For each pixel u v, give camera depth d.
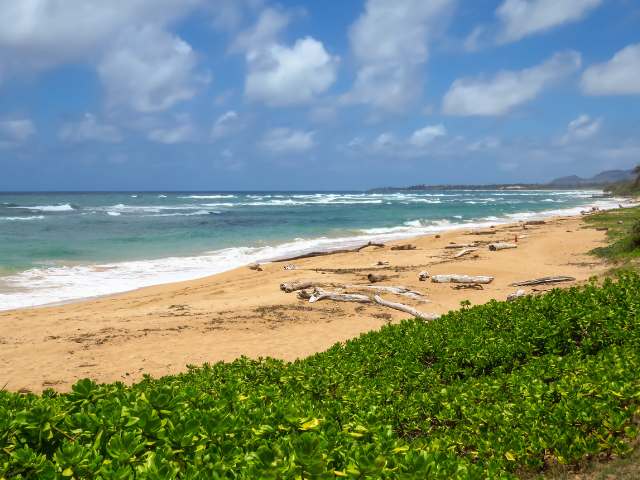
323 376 5.92
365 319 14.16
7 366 10.59
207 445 3.09
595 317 7.55
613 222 38.25
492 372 6.77
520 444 4.58
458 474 3.09
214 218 51.44
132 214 55.44
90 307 16.05
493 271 19.91
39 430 3.04
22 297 17.58
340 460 3.03
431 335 7.86
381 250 28.14
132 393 3.95
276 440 3.19
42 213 55.34
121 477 2.54
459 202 96.06
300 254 28.38
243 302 16.30
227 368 6.50
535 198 119.25
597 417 4.75
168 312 15.03
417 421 5.31
